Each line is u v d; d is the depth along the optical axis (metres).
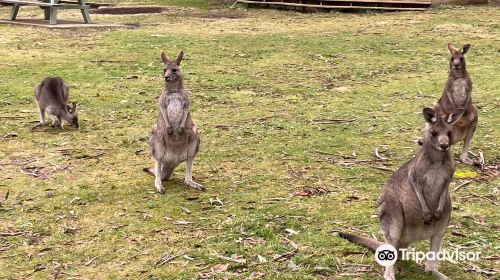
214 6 20.61
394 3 18.50
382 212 4.09
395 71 11.39
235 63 11.95
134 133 7.86
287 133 7.80
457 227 5.06
